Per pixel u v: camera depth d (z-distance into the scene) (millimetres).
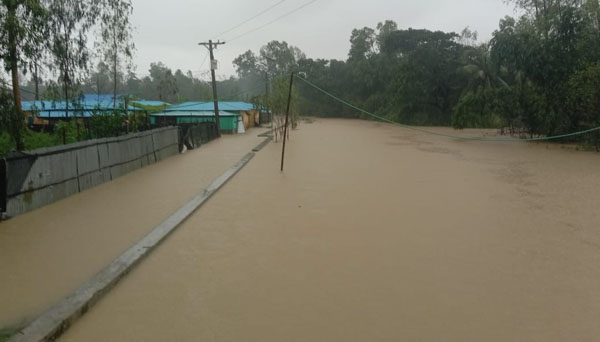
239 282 5645
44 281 5527
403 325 4566
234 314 4801
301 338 4316
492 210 9477
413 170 15156
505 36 24516
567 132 23078
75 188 10609
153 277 5793
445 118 46719
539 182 12742
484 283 5645
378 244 7195
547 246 7121
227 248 6965
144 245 6797
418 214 9141
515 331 4457
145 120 23328
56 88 14469
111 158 12727
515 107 25766
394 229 8062
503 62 25625
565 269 6141
